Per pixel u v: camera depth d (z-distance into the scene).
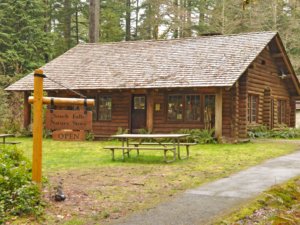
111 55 24.05
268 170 10.48
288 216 6.01
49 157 13.38
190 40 23.19
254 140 20.11
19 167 7.66
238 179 9.27
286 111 26.38
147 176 9.78
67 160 12.64
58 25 39.22
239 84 19.84
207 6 39.19
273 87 23.92
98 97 22.19
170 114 20.67
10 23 32.09
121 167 11.19
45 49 33.03
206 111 19.77
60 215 6.54
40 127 7.59
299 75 37.09
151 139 19.58
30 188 7.00
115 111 21.84
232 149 15.73
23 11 31.80
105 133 21.97
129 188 8.44
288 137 21.81
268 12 38.62
